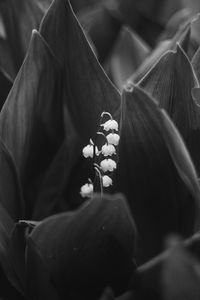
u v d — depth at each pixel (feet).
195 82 1.67
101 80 1.79
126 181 1.69
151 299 1.51
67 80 1.85
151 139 1.62
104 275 1.62
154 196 1.69
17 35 2.16
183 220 1.68
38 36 1.76
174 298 1.37
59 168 1.99
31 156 1.96
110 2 2.73
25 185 1.99
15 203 1.77
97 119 1.85
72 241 1.55
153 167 1.66
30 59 1.75
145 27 2.65
